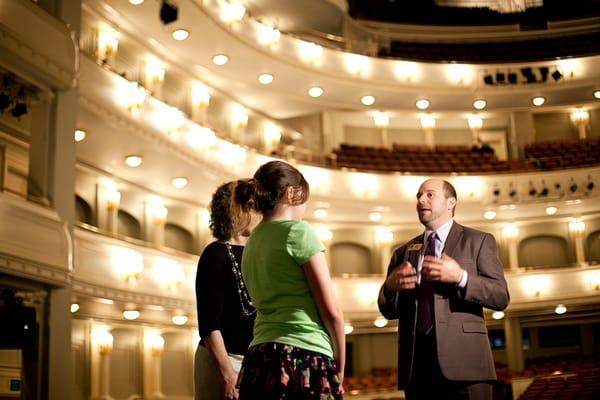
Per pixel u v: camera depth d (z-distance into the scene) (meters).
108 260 11.60
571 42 21.81
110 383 13.73
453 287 4.03
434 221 4.28
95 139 12.51
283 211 3.24
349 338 19.17
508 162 19.44
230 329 3.75
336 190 17.73
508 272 17.48
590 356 17.80
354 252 19.30
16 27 8.70
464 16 23.64
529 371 16.91
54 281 9.07
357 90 18.44
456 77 19.06
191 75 16.53
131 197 14.91
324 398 2.87
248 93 17.78
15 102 9.20
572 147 19.80
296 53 17.30
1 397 10.88
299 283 3.03
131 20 14.35
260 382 2.92
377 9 23.55
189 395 15.16
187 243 16.31
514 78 19.09
